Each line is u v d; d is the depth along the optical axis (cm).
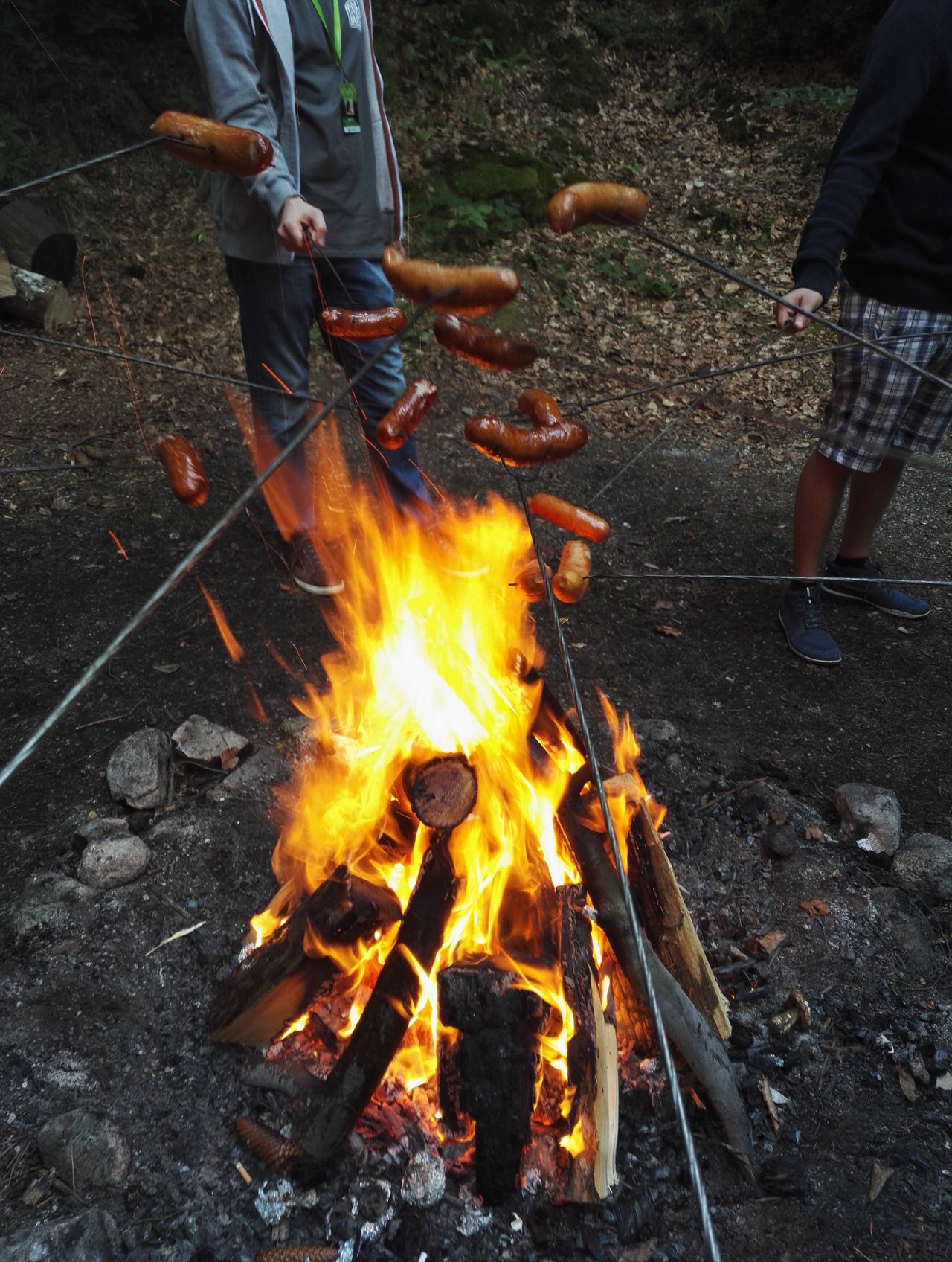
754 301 759
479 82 932
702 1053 200
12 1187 181
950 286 322
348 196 337
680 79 1018
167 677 329
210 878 242
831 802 294
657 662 361
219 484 459
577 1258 178
